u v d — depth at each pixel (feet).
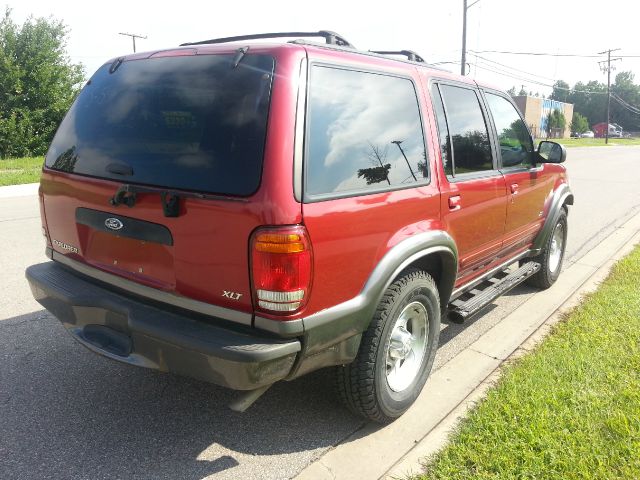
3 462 8.98
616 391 11.14
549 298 17.72
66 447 9.45
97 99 10.16
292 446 9.77
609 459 9.02
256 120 7.91
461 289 13.10
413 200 10.05
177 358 8.32
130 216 8.95
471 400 11.17
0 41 71.41
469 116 12.64
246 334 8.10
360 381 9.62
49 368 12.14
